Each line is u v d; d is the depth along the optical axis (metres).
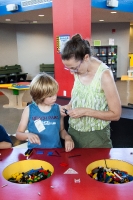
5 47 10.98
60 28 4.77
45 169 1.41
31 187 1.16
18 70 11.12
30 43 11.39
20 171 1.43
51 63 11.70
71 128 1.82
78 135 1.77
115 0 6.07
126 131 2.77
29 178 1.28
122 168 1.41
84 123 1.71
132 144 2.78
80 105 1.72
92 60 1.63
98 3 5.79
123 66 11.38
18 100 6.52
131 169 1.36
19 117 5.46
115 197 1.06
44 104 1.71
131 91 8.27
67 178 1.23
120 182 1.23
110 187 1.15
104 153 1.53
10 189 1.14
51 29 11.33
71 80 4.80
